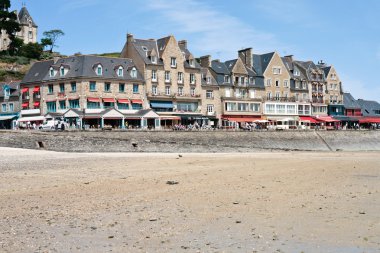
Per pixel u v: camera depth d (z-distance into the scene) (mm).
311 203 17625
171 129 74625
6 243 11992
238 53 112312
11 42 143875
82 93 79688
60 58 88000
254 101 103688
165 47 91062
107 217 15367
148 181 25000
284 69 111500
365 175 27703
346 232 13000
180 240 12367
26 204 17797
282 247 11562
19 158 40938
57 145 57156
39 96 86188
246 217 15250
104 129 66375
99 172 30047
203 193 20484
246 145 80500
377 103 134875
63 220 14898
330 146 92938
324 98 120000
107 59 85562
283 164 37000
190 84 94000
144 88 87312
